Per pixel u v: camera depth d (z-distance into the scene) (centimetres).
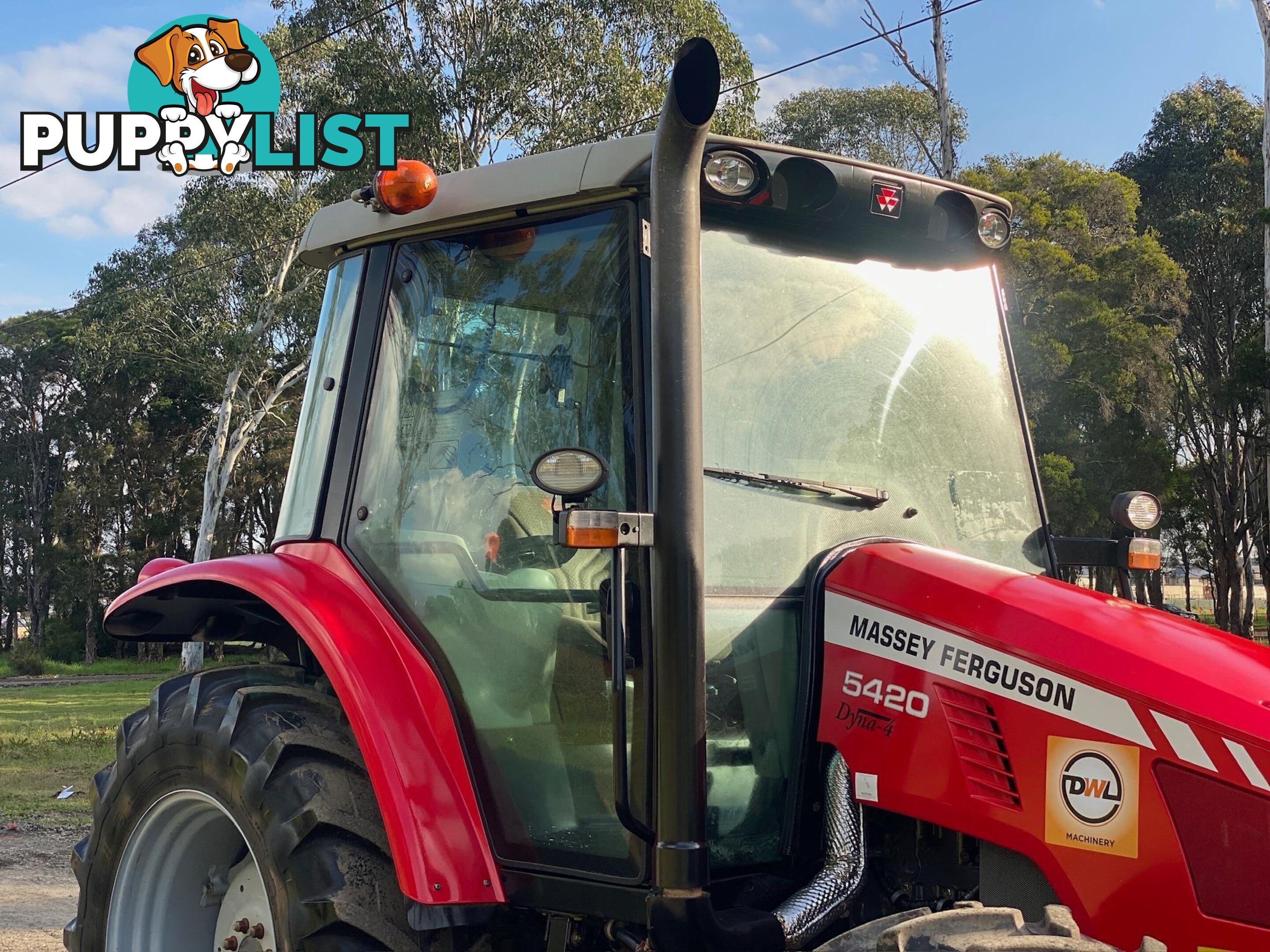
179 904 327
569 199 274
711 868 251
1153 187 4512
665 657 230
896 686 253
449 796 266
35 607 6419
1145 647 237
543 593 271
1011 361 335
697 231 240
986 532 311
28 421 6306
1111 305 3281
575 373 272
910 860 264
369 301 318
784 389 286
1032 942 201
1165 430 3488
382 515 304
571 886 252
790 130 4344
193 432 5609
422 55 2544
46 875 639
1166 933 219
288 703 304
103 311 3581
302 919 263
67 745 1284
